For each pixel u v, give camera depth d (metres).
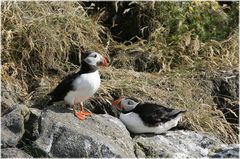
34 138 10.10
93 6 15.86
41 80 12.85
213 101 13.38
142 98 12.61
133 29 15.41
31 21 13.73
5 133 9.91
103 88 12.53
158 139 11.25
